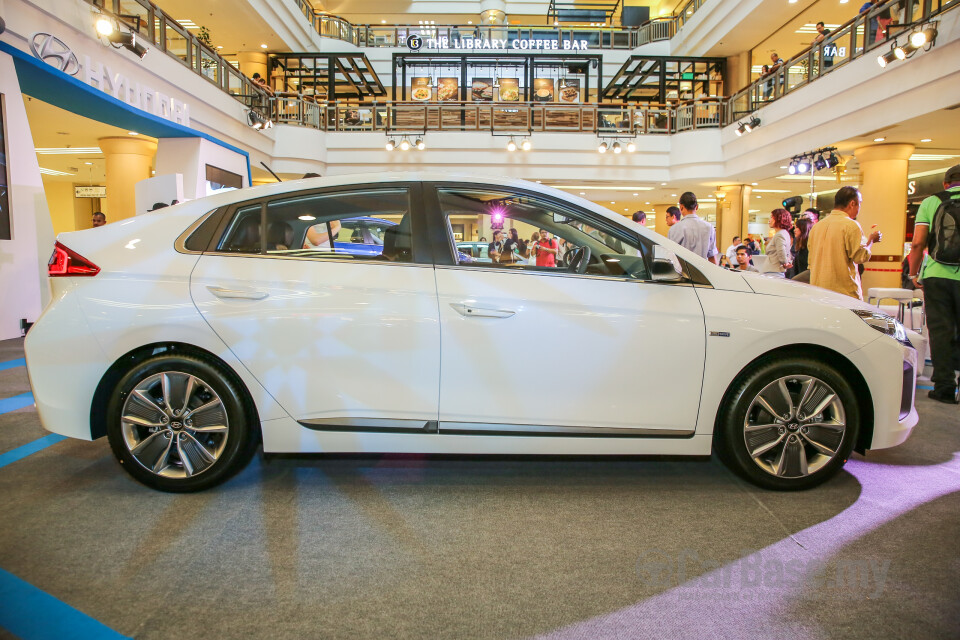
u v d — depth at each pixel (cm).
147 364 257
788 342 263
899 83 1060
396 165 1827
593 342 257
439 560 211
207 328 253
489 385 257
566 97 2073
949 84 959
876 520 243
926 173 1786
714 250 588
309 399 257
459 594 190
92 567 204
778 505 259
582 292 262
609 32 2645
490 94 2092
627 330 259
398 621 175
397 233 269
